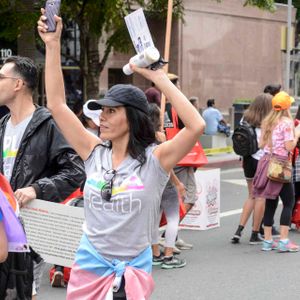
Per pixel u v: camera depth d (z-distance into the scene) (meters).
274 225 9.01
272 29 29.58
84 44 13.58
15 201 3.62
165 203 6.94
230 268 7.15
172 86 3.40
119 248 3.48
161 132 6.48
